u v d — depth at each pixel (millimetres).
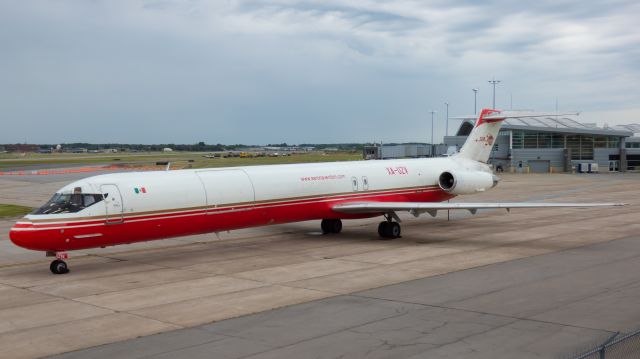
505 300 15531
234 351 11875
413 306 15039
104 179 20453
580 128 85125
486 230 29000
